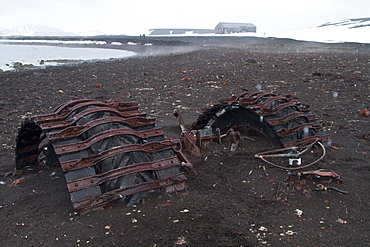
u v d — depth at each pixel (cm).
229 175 429
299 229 311
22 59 3219
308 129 495
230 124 557
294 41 5388
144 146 382
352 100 992
